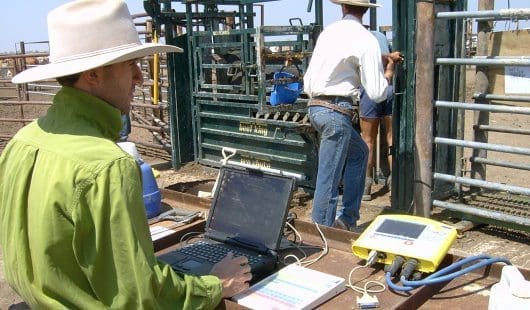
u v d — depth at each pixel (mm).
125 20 1590
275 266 2066
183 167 7613
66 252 1413
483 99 4789
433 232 2018
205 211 2777
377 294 1837
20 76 1606
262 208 2203
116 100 1596
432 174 4742
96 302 1427
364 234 2104
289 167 6289
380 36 5488
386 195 6078
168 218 2641
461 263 1921
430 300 1842
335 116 4016
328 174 4121
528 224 4301
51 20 1561
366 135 5691
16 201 1524
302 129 5727
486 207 5066
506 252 4371
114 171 1380
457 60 4434
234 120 6746
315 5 5848
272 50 6074
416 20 4762
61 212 1396
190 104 7609
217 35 6691
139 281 1365
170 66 7375
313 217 4215
